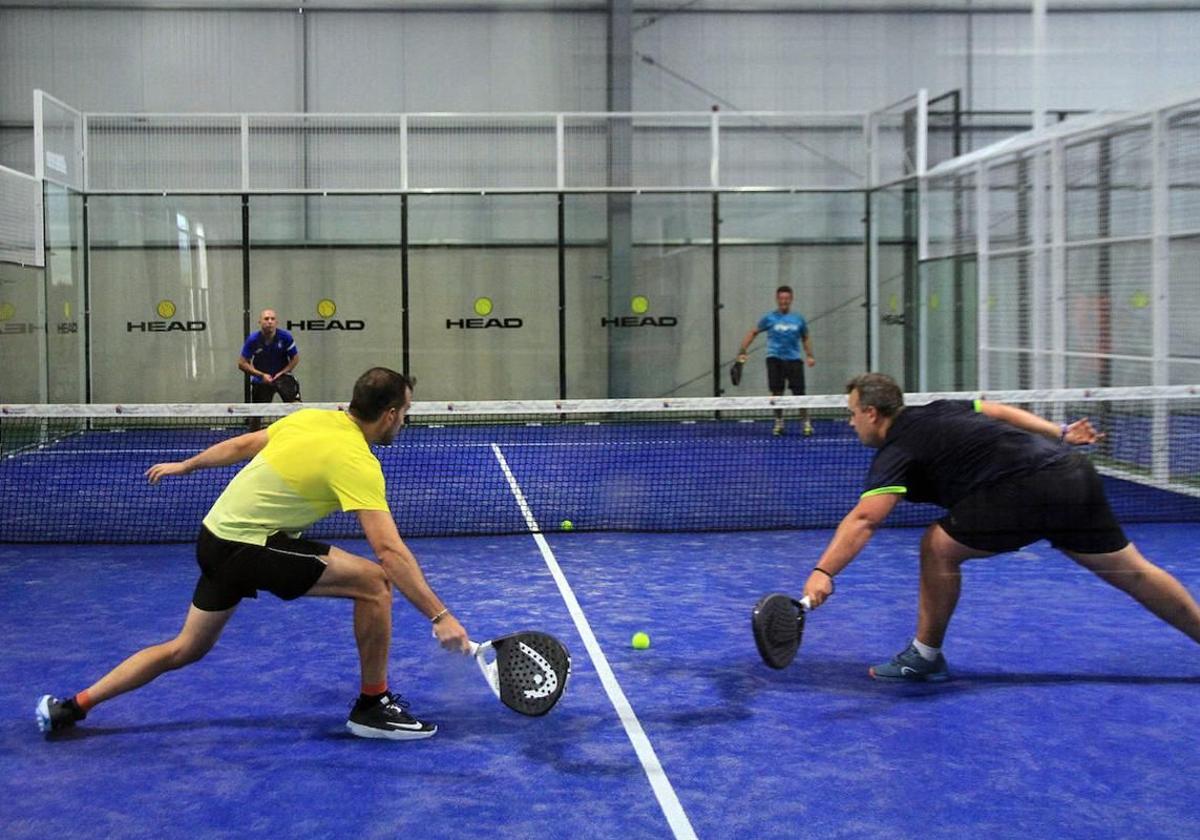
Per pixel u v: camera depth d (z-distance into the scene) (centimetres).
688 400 788
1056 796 364
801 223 1647
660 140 1642
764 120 1642
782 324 1409
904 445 459
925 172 1422
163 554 751
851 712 443
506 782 378
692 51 1647
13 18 1614
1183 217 961
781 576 675
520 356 1666
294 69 1644
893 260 1592
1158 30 1430
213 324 1611
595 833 339
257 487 405
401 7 1647
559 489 1029
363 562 416
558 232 1622
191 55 1631
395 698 426
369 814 353
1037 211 1127
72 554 750
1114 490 987
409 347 1652
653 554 739
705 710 446
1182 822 345
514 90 1658
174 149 1611
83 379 1547
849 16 1623
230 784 377
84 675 493
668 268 1652
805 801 361
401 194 1599
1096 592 626
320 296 1644
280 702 457
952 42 1559
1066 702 452
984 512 461
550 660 400
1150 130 987
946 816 350
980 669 495
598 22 1655
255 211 1627
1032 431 494
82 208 1552
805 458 1248
